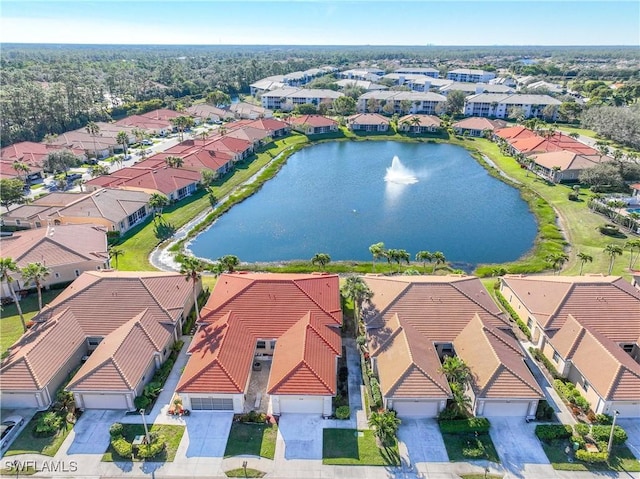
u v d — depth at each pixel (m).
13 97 146.00
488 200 104.06
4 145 137.62
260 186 112.69
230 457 38.38
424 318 51.34
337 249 80.75
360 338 50.91
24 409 43.19
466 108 195.88
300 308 52.38
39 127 149.50
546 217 91.88
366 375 47.03
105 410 43.34
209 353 45.44
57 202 90.50
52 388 44.47
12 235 73.62
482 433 40.81
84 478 36.56
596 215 91.56
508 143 143.88
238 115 193.25
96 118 171.12
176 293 56.09
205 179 107.62
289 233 87.12
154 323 51.03
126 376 43.09
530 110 188.75
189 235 84.81
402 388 41.84
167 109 195.25
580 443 39.09
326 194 108.31
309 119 170.75
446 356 49.47
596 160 115.31
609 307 52.06
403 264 74.25
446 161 136.38
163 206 95.25
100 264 67.25
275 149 146.50
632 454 38.66
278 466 37.59
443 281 55.62
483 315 51.50
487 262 75.50
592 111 165.38
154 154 134.00
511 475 36.84
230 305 52.56
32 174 112.56
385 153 146.12
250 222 91.94
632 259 72.81
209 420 42.19
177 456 38.44
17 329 54.78
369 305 54.00
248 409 43.56
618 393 41.19
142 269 71.12
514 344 48.53
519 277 61.28
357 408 43.75
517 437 40.38
